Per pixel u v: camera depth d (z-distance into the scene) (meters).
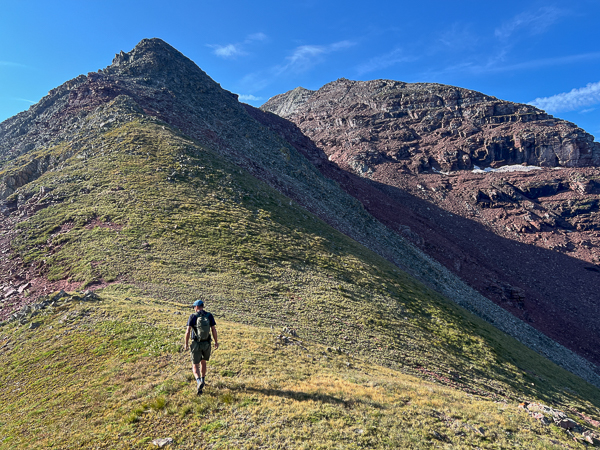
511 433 11.27
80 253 29.92
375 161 174.12
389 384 14.15
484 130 184.88
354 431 9.08
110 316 17.70
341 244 50.62
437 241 100.50
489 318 62.44
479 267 97.44
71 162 47.59
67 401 10.66
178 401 9.68
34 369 13.50
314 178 86.06
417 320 34.72
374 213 96.69
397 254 71.25
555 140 167.62
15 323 18.53
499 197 145.62
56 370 13.10
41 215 36.44
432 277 69.31
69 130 59.78
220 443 8.06
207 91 94.19
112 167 45.41
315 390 11.24
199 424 8.78
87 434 8.66
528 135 171.25
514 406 15.09
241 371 12.12
